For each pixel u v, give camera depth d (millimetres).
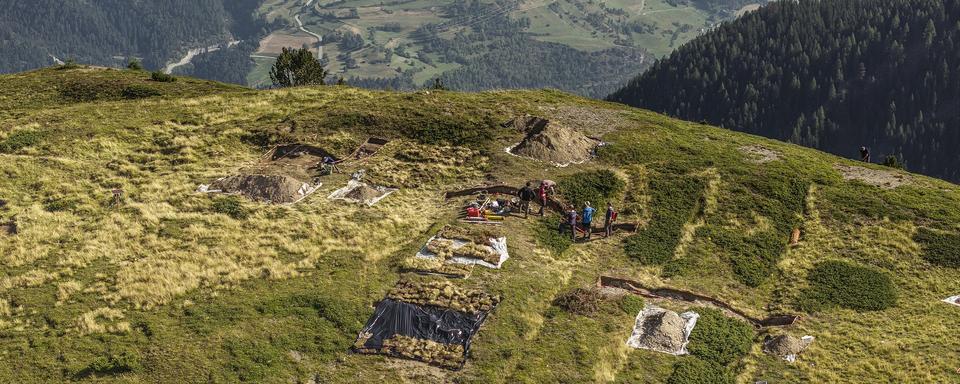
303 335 30234
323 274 35281
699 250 40781
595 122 58906
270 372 27859
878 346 32094
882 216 44469
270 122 57406
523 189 43188
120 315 31047
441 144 52781
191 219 41469
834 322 34688
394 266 36188
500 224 41375
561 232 41312
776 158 53375
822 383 29516
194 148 52500
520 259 37562
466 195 45562
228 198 44250
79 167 48250
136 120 56781
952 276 38625
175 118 57438
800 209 45844
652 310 34344
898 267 39469
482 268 36031
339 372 28297
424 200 45031
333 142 53344
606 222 41406
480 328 31297
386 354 29562
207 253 37219
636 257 39625
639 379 29453
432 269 35438
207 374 27500
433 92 64500
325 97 64188
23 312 31312
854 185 49188
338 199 44594
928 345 32062
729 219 44188
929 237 41938
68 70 77438
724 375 30172
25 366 27438
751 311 35688
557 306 33938
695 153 52938
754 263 39812
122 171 48188
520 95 65750
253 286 33938
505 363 29391
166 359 28141
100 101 66188
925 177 51844
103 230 39531
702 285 37625
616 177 48062
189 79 75438
